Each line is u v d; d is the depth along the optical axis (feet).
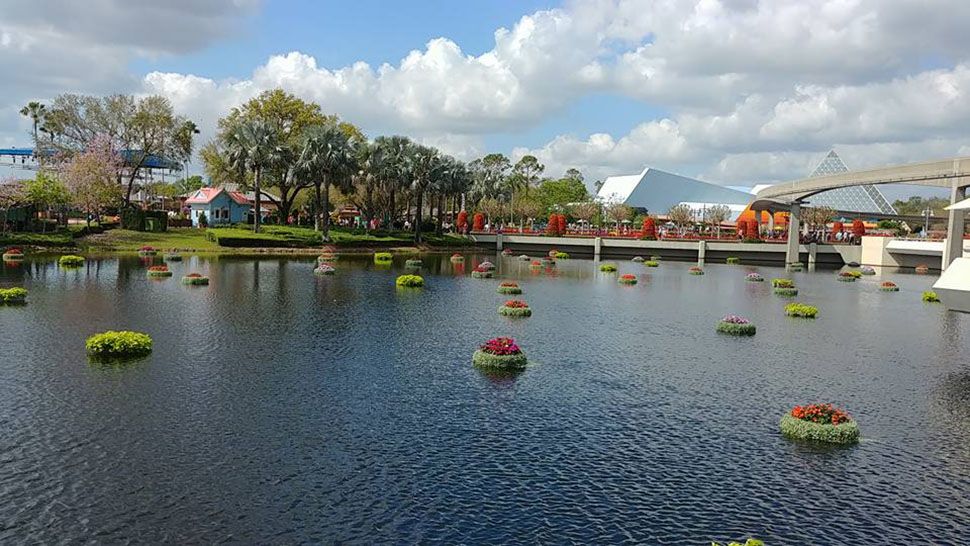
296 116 318.86
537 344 99.04
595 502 46.78
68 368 76.23
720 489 49.55
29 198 233.55
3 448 52.85
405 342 96.84
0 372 73.87
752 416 66.90
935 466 55.01
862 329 123.75
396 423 61.36
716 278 231.09
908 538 43.21
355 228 318.65
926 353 101.65
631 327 117.80
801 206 336.90
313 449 54.44
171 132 290.97
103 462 50.78
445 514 44.27
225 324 106.11
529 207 441.27
